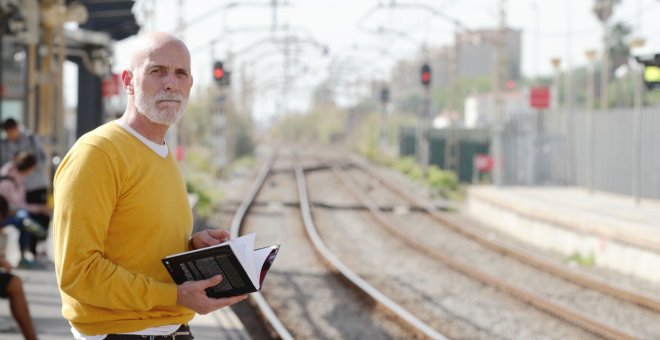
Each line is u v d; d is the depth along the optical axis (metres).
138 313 3.37
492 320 11.48
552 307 11.86
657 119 24.38
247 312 11.80
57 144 19.47
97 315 3.34
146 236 3.38
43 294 10.48
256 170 50.25
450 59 43.78
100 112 28.12
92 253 3.21
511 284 13.52
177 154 28.59
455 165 40.38
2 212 9.25
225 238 3.72
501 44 30.44
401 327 10.99
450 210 28.09
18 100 26.33
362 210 27.25
